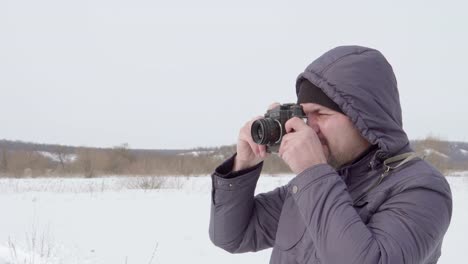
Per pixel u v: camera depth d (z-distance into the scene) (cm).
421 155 136
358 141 132
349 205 113
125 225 776
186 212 934
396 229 111
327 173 117
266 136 130
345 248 106
